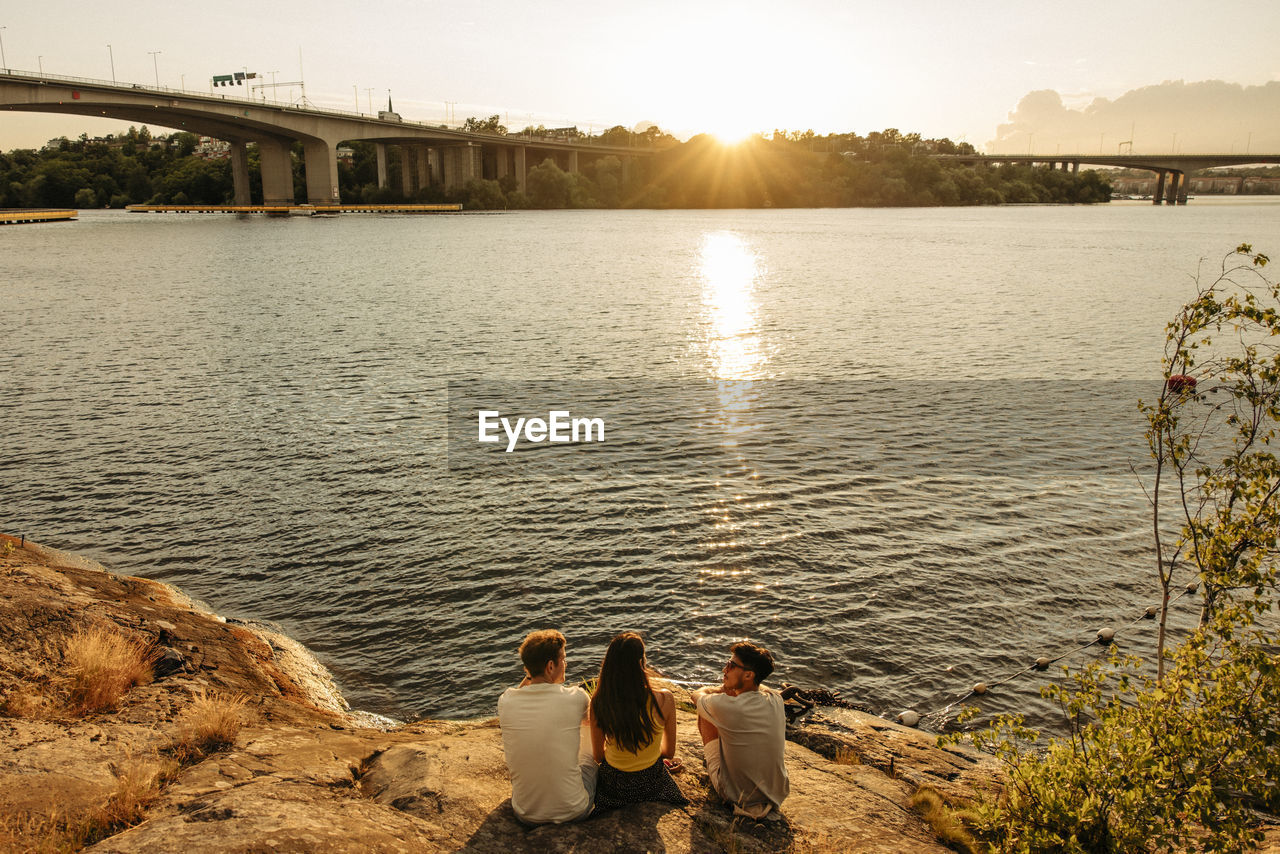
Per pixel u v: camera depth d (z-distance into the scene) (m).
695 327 38.59
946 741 6.57
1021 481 18.38
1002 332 37.03
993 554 14.83
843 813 5.98
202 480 18.11
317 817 4.90
